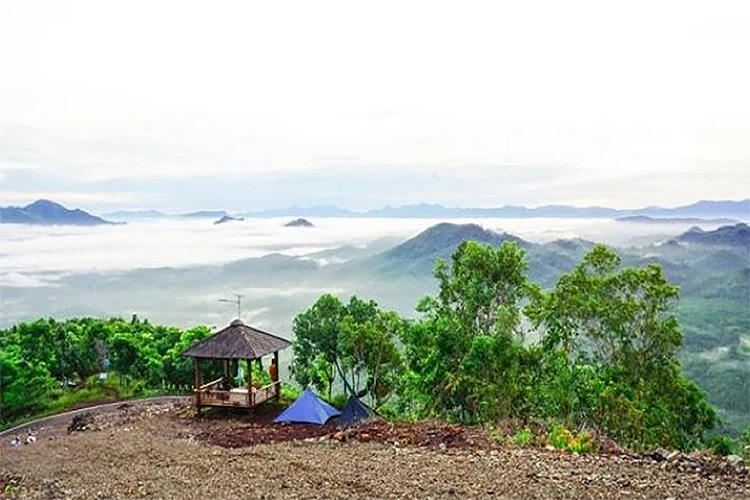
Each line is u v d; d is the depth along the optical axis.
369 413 28.20
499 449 15.06
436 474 13.07
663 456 13.55
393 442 17.02
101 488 14.36
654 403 29.03
